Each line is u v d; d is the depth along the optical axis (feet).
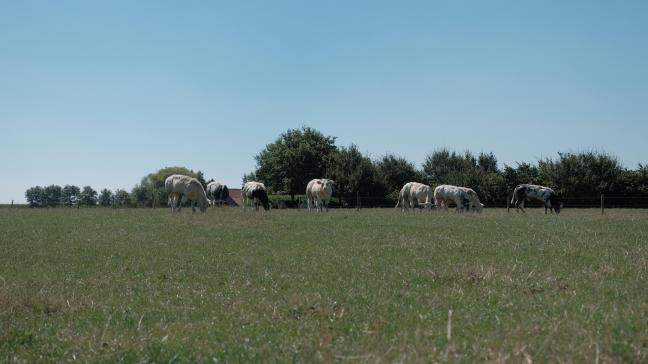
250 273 41.75
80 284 38.58
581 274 37.09
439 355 20.45
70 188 347.97
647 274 36.73
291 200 272.72
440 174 269.64
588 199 204.74
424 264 43.57
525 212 147.02
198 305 31.96
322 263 45.44
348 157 242.17
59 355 23.56
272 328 26.25
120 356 22.70
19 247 58.23
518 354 20.18
